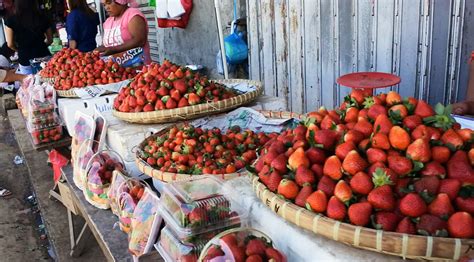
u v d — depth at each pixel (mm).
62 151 3424
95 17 5043
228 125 2338
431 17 2793
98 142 2424
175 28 6539
